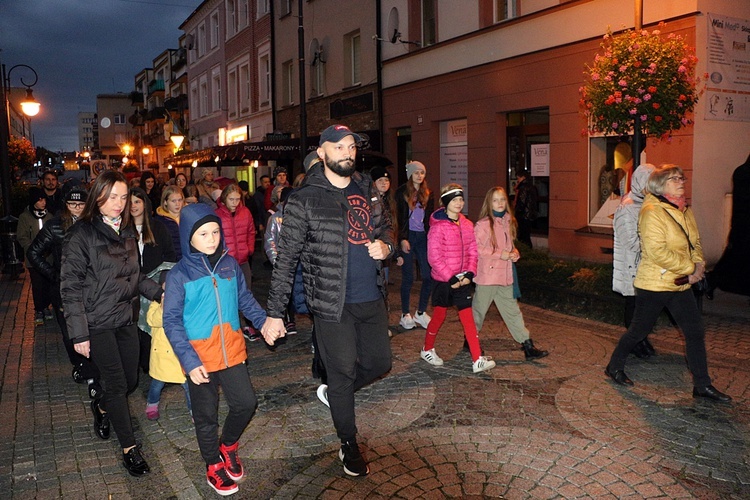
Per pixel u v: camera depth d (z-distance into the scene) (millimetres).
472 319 5789
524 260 9258
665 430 4477
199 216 3643
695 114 9625
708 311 7957
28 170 36031
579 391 5266
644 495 3627
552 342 6762
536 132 12891
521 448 4254
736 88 10070
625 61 7547
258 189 16562
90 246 3883
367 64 18250
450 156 15367
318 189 3787
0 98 14469
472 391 5336
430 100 15531
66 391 5738
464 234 5781
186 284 3646
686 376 5570
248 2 27922
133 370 4156
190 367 3547
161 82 52438
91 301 3906
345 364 3797
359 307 3855
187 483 3977
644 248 5023
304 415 4977
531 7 12406
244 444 4477
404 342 6902
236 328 3812
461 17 14242
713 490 3666
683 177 4980
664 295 5023
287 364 6332
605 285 7758
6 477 4074
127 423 4078
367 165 15969
